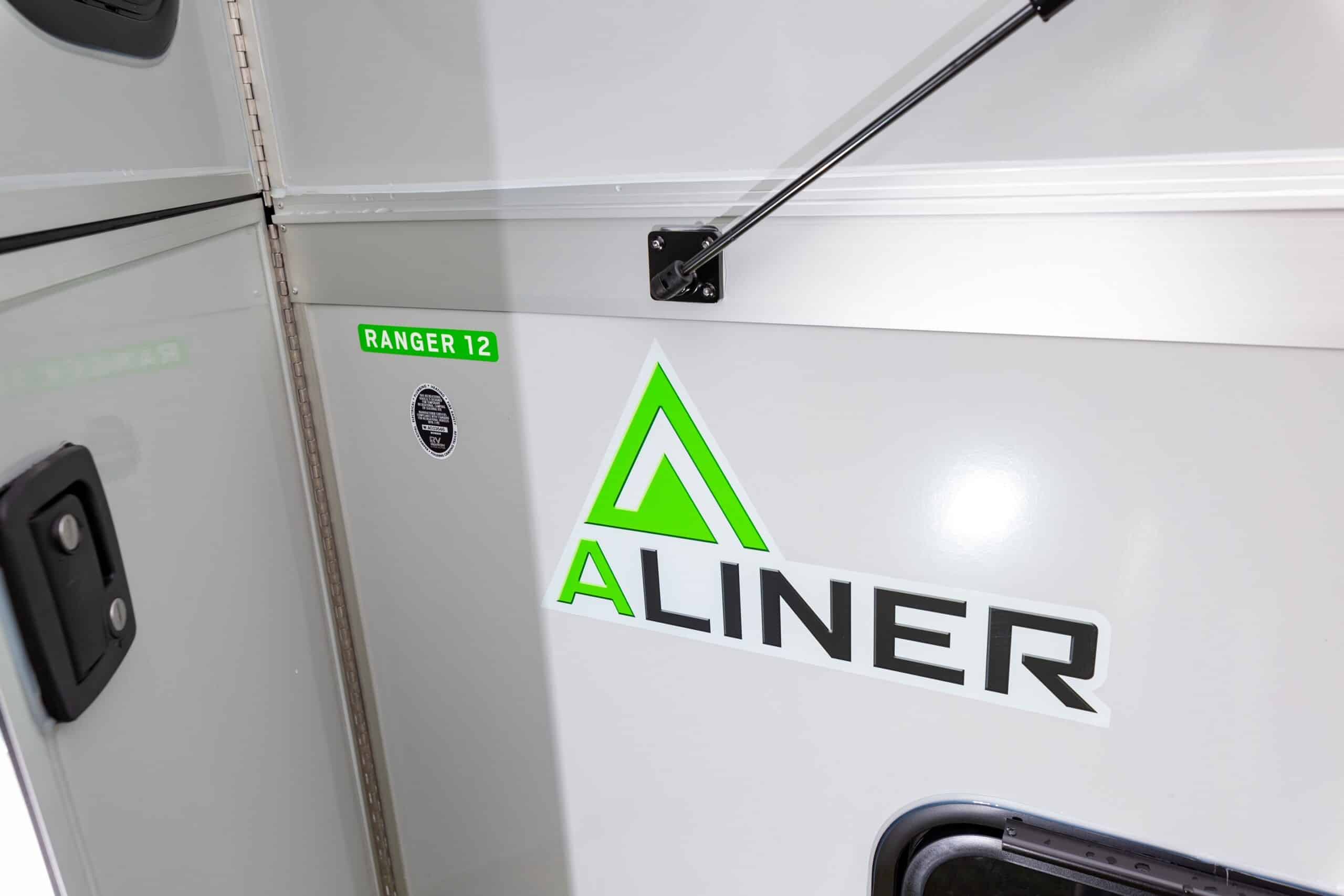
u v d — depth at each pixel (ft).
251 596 2.93
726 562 3.10
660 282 2.69
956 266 2.51
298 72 3.11
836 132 2.52
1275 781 2.64
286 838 3.05
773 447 2.91
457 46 2.87
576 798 3.75
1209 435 2.42
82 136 2.07
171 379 2.47
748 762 3.34
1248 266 2.25
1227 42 2.12
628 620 3.35
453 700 3.85
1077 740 2.83
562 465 3.25
